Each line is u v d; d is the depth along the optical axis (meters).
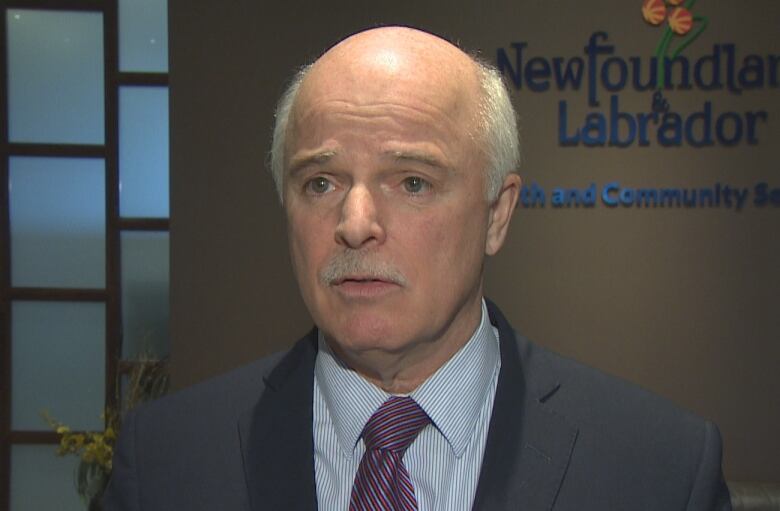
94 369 3.56
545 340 3.03
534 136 2.99
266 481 0.85
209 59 3.04
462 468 0.84
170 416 0.95
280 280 3.08
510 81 2.99
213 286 3.09
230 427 0.92
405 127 0.74
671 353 3.02
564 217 3.01
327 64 0.79
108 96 3.46
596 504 0.81
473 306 0.85
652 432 0.86
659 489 0.82
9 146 3.46
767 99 2.95
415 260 0.75
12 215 3.52
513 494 0.80
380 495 0.80
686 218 3.00
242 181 3.06
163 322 3.59
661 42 2.95
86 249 3.54
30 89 3.48
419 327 0.76
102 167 3.51
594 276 3.02
